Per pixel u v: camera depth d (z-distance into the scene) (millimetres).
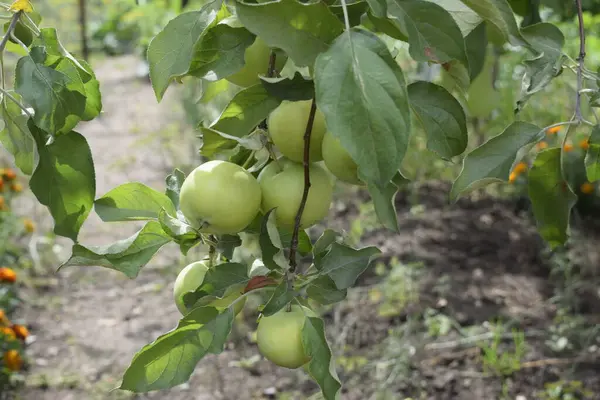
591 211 6355
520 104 1394
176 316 5832
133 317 5816
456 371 4773
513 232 6574
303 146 1293
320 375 1252
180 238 1346
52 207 1306
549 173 1612
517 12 1946
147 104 11781
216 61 1235
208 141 1315
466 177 1339
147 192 1396
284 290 1282
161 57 1233
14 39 1300
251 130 1259
